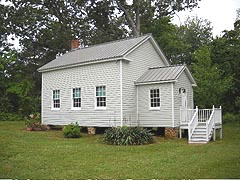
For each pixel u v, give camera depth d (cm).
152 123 1980
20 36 3856
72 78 2286
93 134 2081
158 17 3866
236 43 3041
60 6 3956
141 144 1586
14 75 3666
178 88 1966
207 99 2741
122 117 1947
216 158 1163
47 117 2478
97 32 4066
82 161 1105
